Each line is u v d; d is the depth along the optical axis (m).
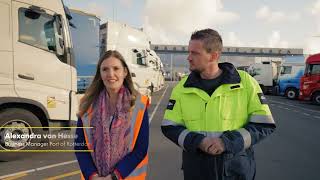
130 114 2.73
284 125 13.27
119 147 2.68
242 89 2.63
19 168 6.59
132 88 2.83
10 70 6.91
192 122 2.64
